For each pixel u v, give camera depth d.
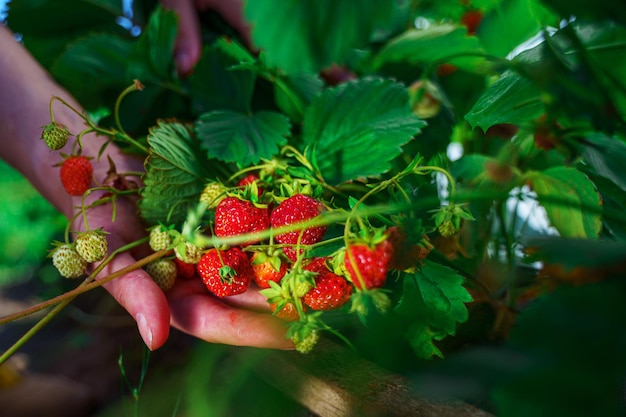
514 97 0.23
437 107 0.25
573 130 0.24
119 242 0.30
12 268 0.93
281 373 0.30
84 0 0.47
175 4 0.44
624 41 0.23
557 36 0.23
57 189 0.35
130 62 0.39
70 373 0.54
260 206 0.26
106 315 0.65
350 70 0.42
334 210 0.25
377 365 0.27
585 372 0.14
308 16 0.16
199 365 0.35
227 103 0.38
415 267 0.25
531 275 0.33
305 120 0.32
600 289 0.15
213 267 0.25
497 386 0.13
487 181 0.29
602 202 0.27
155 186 0.29
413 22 0.44
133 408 0.38
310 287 0.24
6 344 0.67
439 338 0.25
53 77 0.42
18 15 0.46
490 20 0.36
